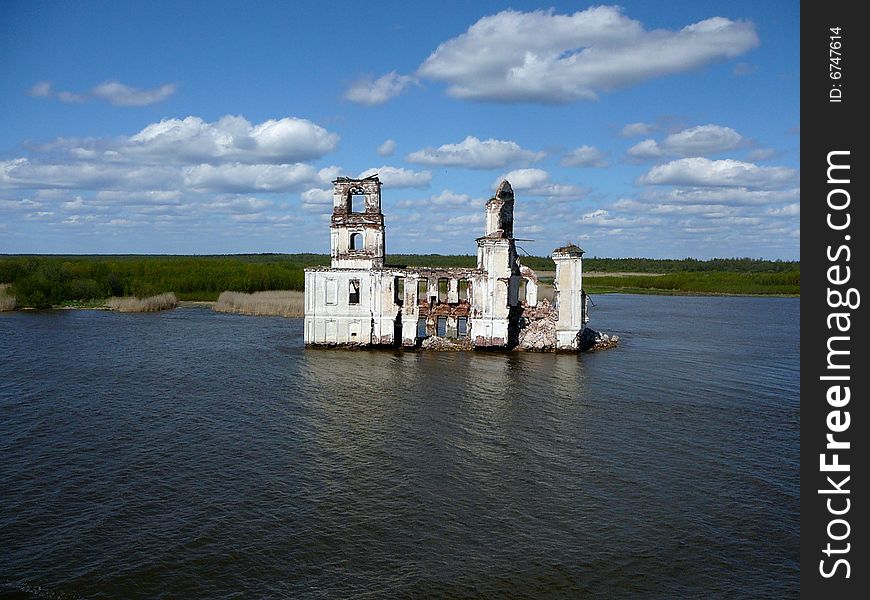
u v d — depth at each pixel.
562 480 35.12
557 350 74.69
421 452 39.28
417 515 30.77
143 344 79.06
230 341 82.00
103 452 38.72
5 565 26.19
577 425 45.16
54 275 129.12
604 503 32.31
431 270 75.06
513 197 77.06
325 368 64.31
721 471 36.59
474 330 74.25
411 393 54.00
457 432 43.34
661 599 24.50
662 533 29.34
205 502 31.95
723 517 30.92
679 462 38.00
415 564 26.56
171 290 143.62
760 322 117.19
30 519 30.02
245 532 28.98
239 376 60.31
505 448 40.16
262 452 39.00
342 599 24.16
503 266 73.62
